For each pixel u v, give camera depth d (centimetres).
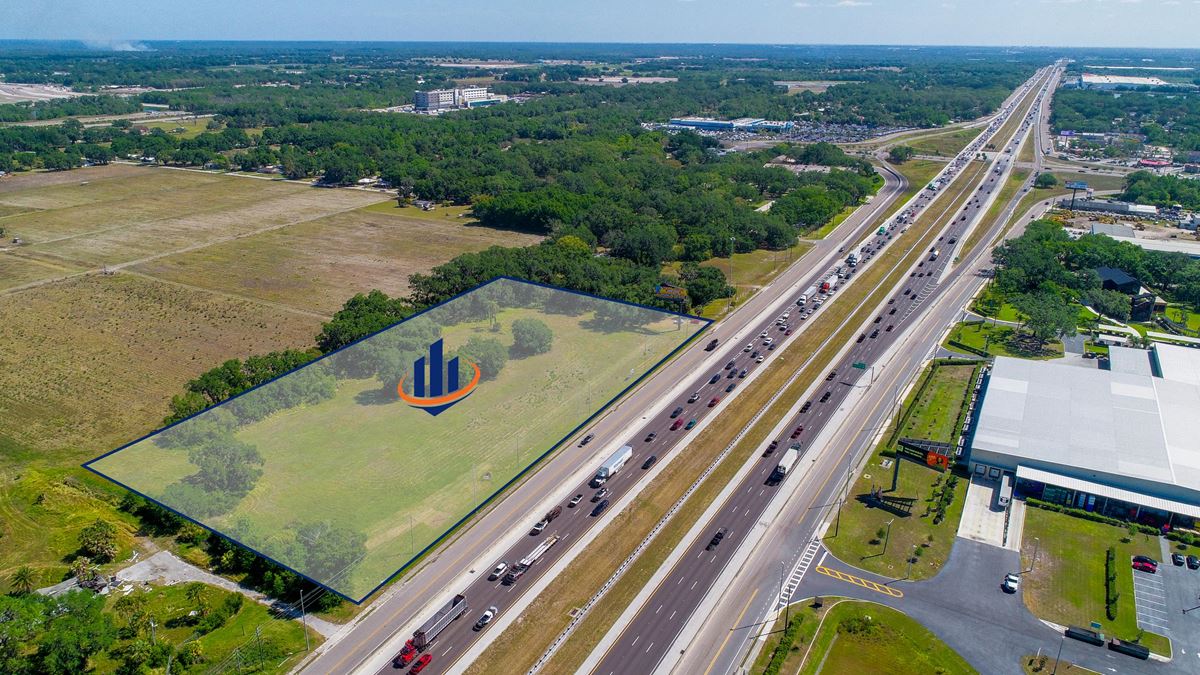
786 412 16888
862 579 11969
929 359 19625
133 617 10538
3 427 15962
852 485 14338
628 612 11269
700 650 10638
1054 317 19850
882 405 17262
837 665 10362
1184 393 16338
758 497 13938
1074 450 14325
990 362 19225
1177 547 12694
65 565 11994
